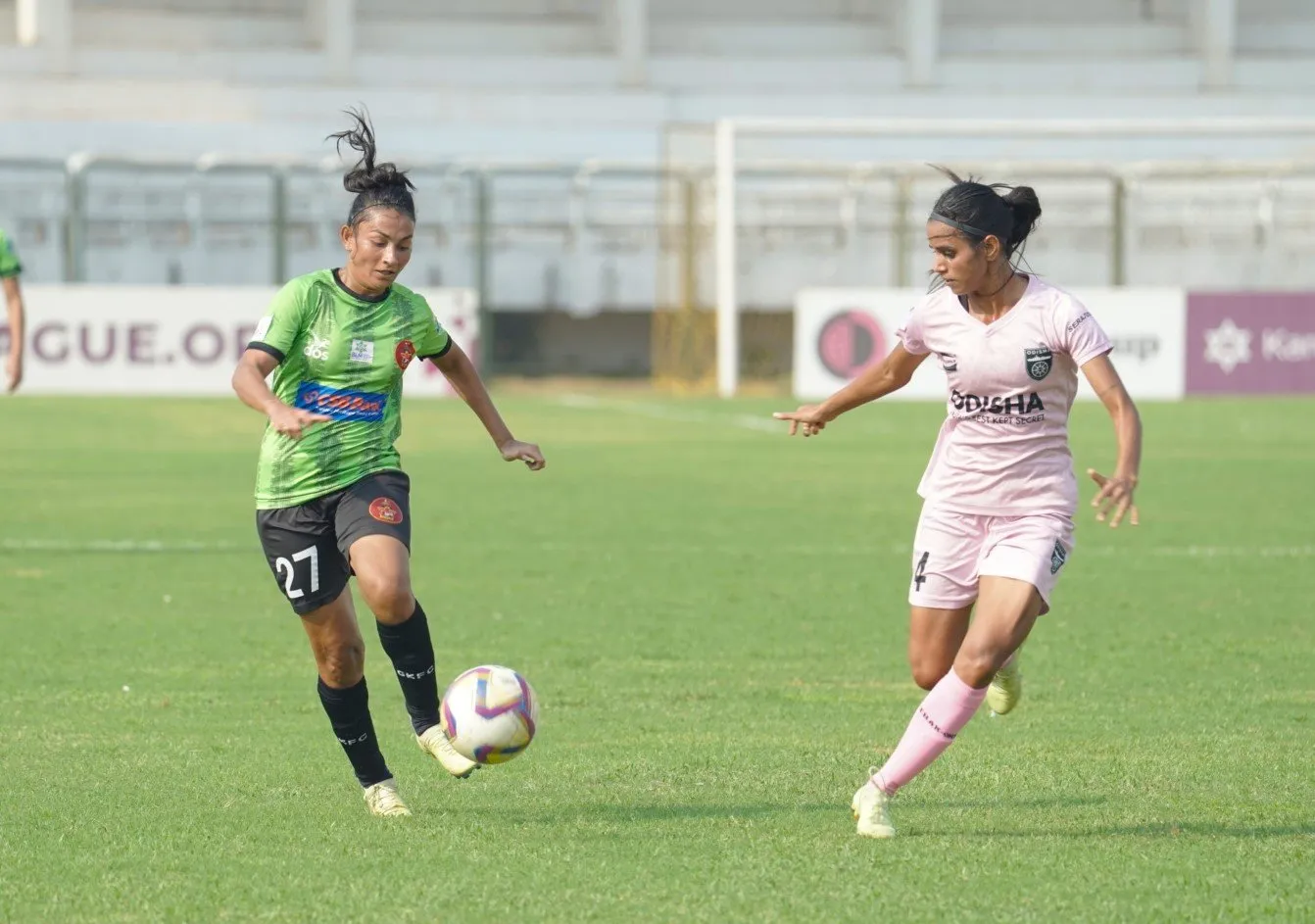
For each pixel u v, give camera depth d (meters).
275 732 24.97
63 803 20.41
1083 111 159.12
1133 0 172.12
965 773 22.36
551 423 93.56
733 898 16.56
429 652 19.73
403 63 160.88
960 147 155.75
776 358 139.00
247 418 91.88
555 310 144.00
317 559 19.48
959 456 19.95
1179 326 111.88
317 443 19.33
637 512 55.06
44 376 106.25
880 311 111.88
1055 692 28.56
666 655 31.83
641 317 149.88
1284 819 19.88
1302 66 164.62
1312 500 59.53
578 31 166.88
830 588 40.09
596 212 144.88
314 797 20.89
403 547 19.23
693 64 164.88
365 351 19.45
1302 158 154.00
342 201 140.75
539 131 154.50
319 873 17.39
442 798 20.97
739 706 27.19
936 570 20.09
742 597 38.75
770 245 139.88
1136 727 25.58
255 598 37.91
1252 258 143.00
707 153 129.50
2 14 160.12
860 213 142.12
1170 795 21.12
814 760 23.14
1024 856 18.11
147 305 107.12
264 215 140.75
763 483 64.50
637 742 24.44
